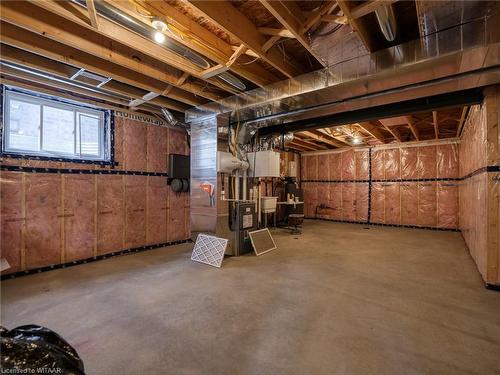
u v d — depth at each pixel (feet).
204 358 5.44
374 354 5.53
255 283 9.65
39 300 8.23
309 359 5.39
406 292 8.79
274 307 7.72
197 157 13.92
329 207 27.78
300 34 7.00
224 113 12.42
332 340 6.06
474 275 10.48
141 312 7.43
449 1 5.71
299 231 20.61
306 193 29.48
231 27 6.91
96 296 8.53
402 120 15.58
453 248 15.08
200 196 13.73
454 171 21.16
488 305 7.82
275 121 13.50
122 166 14.07
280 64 9.05
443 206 21.56
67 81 10.46
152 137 15.49
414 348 5.74
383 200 24.39
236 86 10.67
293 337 6.19
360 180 25.75
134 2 6.20
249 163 15.70
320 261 12.46
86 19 6.60
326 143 24.93
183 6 6.97
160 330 6.50
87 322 6.88
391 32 6.86
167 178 16.29
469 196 14.40
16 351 3.10
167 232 16.26
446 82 8.21
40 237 11.18
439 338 6.13
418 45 7.13
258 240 14.26
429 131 20.72
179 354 5.57
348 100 10.08
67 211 12.00
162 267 11.68
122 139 14.07
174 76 10.36
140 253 14.28
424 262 12.27
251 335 6.28
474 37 6.42
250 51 8.54
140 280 10.01
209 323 6.83
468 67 7.46
